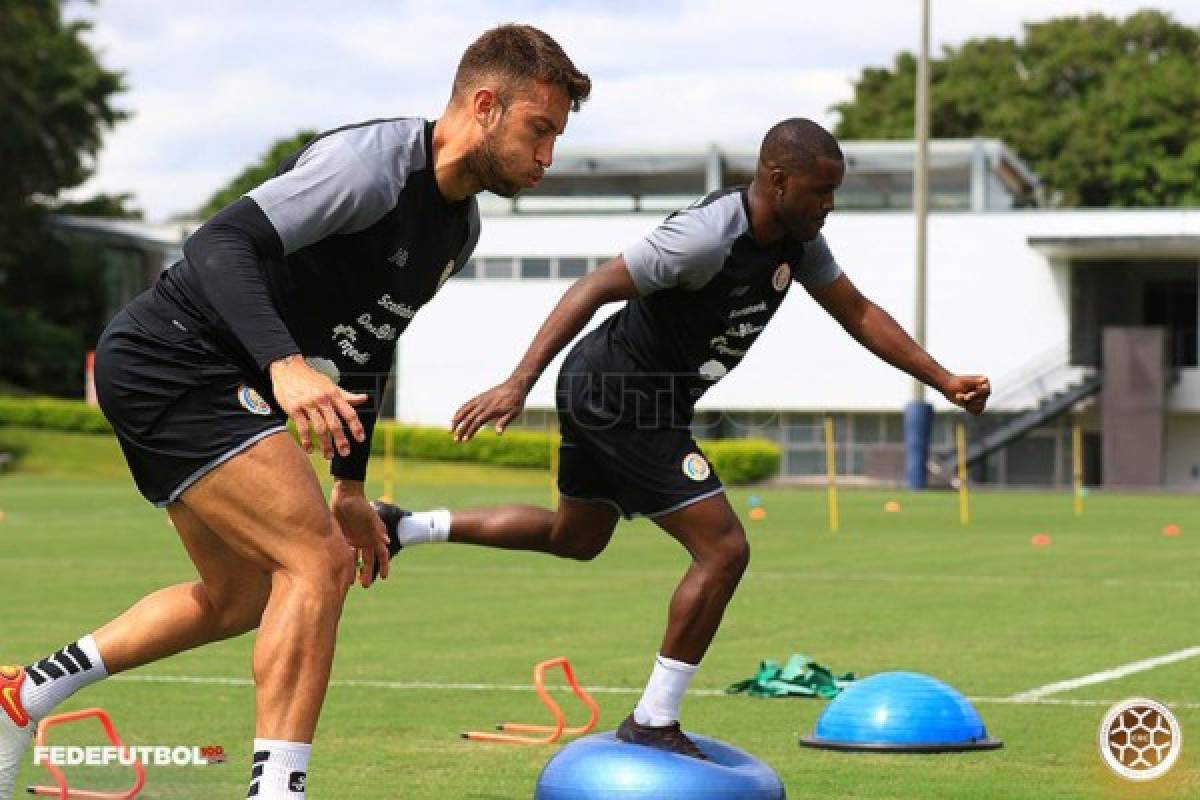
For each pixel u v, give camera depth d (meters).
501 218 68.81
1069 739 10.54
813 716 11.52
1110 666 14.12
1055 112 91.75
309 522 6.96
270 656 6.83
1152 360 64.06
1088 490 59.12
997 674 13.65
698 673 13.76
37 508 40.03
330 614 6.93
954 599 19.98
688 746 8.30
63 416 63.28
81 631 16.47
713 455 59.75
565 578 23.00
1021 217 65.38
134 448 7.18
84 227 81.38
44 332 75.69
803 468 67.56
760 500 46.91
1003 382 65.62
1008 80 93.44
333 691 12.73
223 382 7.07
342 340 7.38
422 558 26.22
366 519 8.29
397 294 7.31
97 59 83.50
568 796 7.69
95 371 7.23
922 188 52.31
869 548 28.64
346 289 7.23
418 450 60.84
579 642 15.88
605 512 9.52
